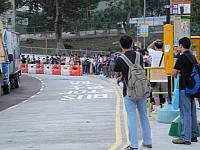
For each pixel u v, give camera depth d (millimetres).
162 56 18859
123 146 12898
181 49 12367
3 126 17906
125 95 11617
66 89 37156
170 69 16312
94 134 15203
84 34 111938
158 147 12102
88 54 89875
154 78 17844
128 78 11391
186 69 12117
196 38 22344
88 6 97750
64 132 15781
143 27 51156
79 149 12664
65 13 97438
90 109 22734
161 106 19328
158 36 90562
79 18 102500
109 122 17938
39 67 68625
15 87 39781
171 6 17938
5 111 23266
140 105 11867
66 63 67062
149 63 21641
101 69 61438
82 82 45844
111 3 113688
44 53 92875
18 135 15516
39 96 31750
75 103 26047
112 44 102312
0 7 82688
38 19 110125
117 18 111938
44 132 15945
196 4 55562
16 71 38656
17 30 119875
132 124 11555
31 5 104250
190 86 12039
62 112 21844
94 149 12602
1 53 30078
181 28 17203
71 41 109438
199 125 13359
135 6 109812
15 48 38562
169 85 16500
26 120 19438
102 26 112625
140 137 13781
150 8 116750
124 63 11508
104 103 25469
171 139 13258
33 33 111500
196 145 12297
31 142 14070
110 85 40688
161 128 15273
